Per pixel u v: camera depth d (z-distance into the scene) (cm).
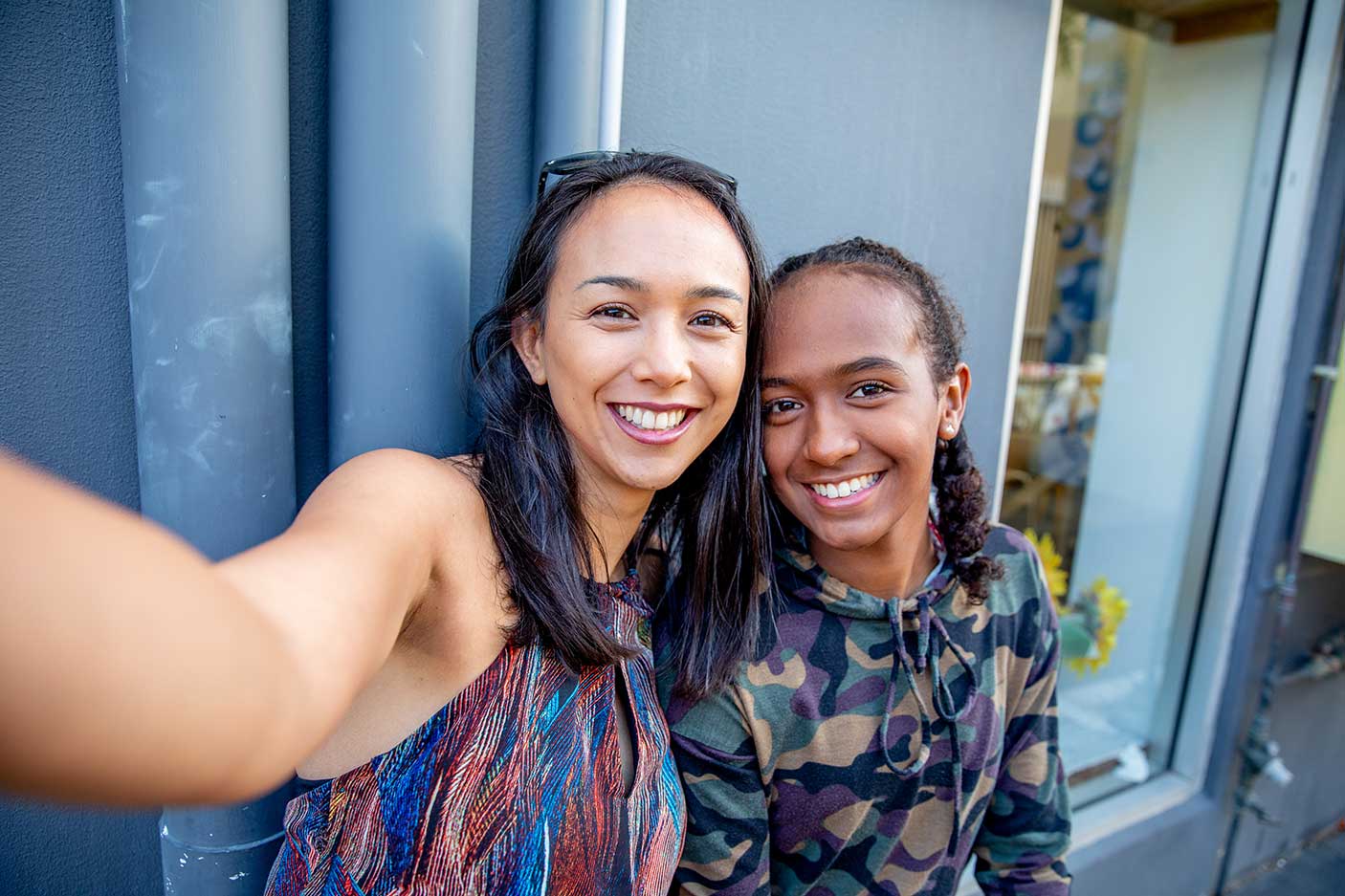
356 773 51
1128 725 164
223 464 62
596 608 58
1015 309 112
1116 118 150
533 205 67
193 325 60
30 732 24
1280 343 142
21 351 64
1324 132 138
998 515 118
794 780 67
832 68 91
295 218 69
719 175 59
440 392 68
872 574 68
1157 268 160
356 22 62
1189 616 155
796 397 62
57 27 61
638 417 54
